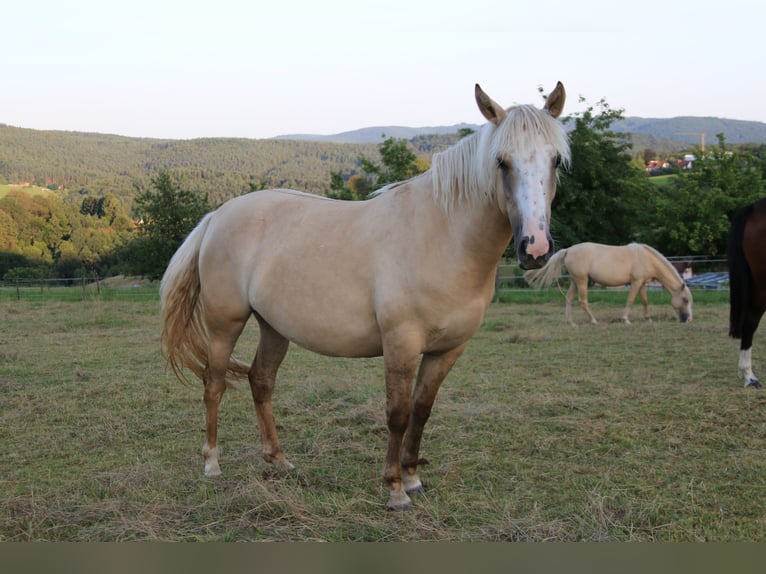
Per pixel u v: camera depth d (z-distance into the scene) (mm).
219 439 4555
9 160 140875
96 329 10875
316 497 3414
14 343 9117
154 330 10711
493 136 2906
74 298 17641
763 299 5980
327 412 5227
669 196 24594
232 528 3045
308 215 3582
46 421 4984
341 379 6402
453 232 3051
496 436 4500
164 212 22000
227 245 3742
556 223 19156
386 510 3285
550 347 8500
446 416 5008
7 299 17531
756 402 5270
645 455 4070
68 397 5762
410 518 3145
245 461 4055
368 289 3229
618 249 11102
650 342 8781
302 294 3379
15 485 3609
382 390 5941
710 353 7770
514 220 2783
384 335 3180
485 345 8734
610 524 3055
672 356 7625
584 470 3818
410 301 3090
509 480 3668
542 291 17078
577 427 4676
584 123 20094
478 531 3000
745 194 22938
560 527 2996
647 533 2980
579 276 11148
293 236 3518
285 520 3154
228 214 3857
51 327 10938
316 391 5797
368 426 4789
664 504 3273
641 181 22203
